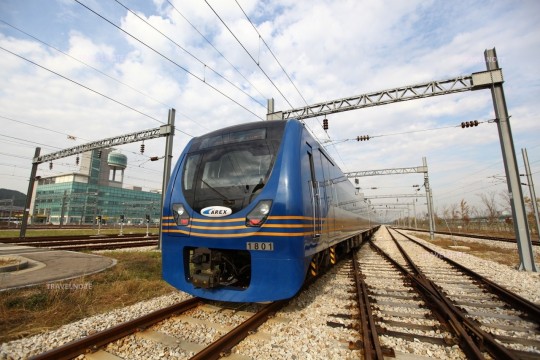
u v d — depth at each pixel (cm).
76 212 7088
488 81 1124
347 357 343
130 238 2208
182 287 508
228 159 541
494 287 648
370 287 678
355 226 1257
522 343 391
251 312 490
